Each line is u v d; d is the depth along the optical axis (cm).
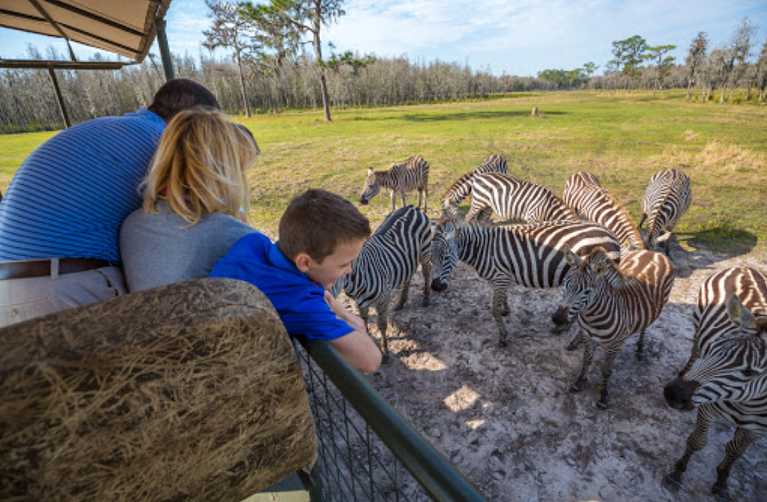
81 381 51
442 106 3994
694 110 2670
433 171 1094
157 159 99
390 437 75
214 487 72
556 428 300
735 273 319
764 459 271
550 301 465
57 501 56
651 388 334
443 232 392
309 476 99
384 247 374
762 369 204
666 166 1026
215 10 3186
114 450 58
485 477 267
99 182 105
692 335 395
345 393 84
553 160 1159
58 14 276
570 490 256
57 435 52
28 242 99
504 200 606
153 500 66
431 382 348
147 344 55
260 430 73
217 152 100
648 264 349
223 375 63
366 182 808
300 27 2430
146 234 99
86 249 104
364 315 370
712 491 251
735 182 861
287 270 102
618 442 287
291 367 70
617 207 501
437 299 480
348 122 2552
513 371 357
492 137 1617
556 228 378
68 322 56
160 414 59
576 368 358
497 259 385
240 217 119
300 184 1014
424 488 69
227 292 66
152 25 285
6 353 50
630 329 301
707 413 233
